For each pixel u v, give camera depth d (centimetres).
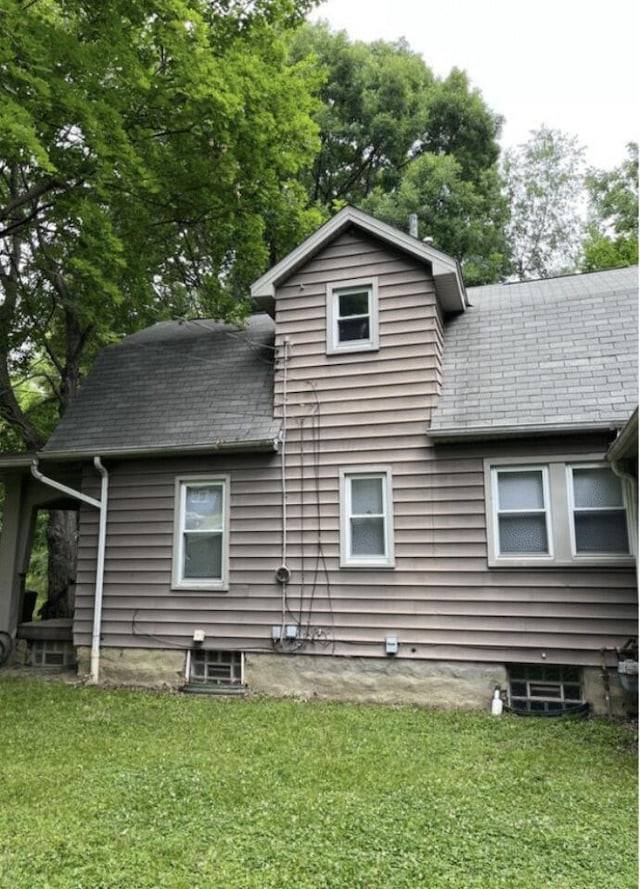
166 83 827
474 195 2044
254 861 349
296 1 1081
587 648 702
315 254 906
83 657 909
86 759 532
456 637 750
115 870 340
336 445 842
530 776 488
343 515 821
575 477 744
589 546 724
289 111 948
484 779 481
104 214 892
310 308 897
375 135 2089
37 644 1020
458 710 718
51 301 1330
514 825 394
